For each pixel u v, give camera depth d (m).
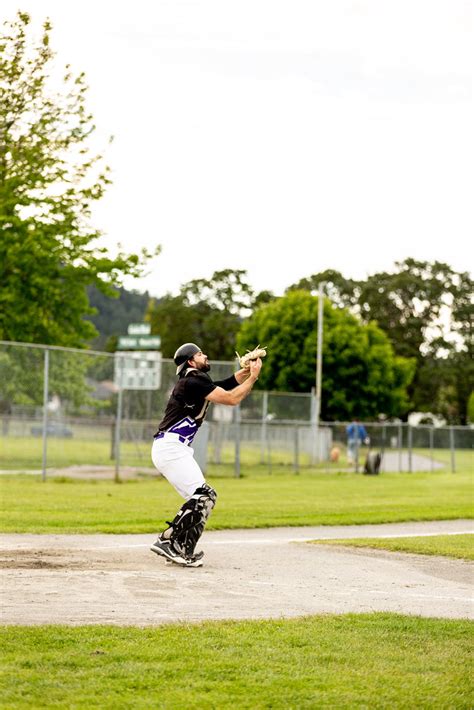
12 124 54.97
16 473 55.12
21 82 53.88
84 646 13.87
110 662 13.09
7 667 12.70
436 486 61.62
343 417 164.75
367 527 34.44
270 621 15.98
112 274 69.56
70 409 56.44
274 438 74.56
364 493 53.25
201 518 22.36
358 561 24.55
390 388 170.00
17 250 64.88
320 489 56.25
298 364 160.12
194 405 22.91
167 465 22.88
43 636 14.39
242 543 28.02
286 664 13.20
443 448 93.25
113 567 21.75
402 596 19.52
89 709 11.07
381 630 15.51
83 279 69.69
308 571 22.53
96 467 57.12
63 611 16.59
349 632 15.28
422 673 12.93
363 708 11.30
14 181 57.62
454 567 24.00
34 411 55.50
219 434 68.06
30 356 55.50
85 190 62.94
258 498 47.34
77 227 65.50
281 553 25.69
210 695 11.69
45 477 54.16
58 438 56.00
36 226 64.44
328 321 162.38
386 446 89.12
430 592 20.14
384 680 12.49
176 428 22.92
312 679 12.46
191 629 15.14
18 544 25.91
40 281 67.06
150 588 19.12
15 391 55.25
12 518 32.88
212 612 16.95
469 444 94.62
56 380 56.00
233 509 39.19
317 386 147.62
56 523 31.94
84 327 72.50
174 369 59.75
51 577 20.00
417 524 35.91
